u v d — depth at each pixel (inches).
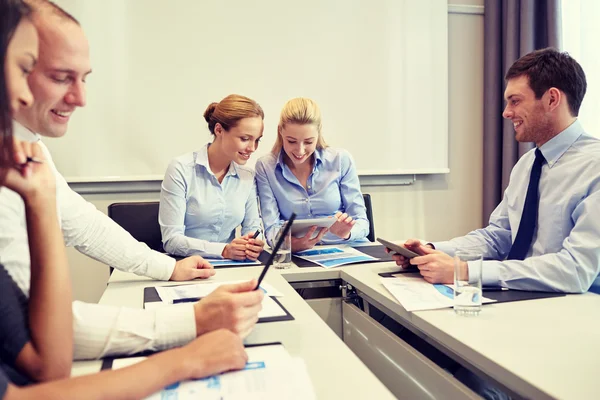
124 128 95.3
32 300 23.7
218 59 99.0
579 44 97.4
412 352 39.9
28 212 24.2
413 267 54.8
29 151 24.1
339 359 28.8
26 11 22.5
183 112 98.0
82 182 94.7
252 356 28.5
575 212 50.1
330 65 105.2
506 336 33.1
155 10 95.2
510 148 107.4
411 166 111.7
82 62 32.1
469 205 119.3
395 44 108.7
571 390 24.6
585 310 39.2
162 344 29.6
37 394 19.9
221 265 58.6
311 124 73.3
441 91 112.4
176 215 69.5
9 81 22.1
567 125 54.9
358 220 78.2
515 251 56.4
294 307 40.3
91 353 28.9
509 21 106.4
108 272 99.2
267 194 81.2
